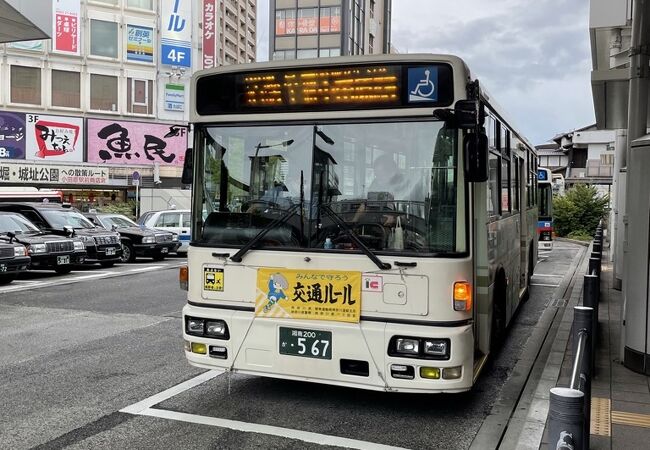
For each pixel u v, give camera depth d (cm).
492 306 646
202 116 553
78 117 4009
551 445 292
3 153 3797
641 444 446
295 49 5234
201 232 551
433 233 482
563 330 858
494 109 655
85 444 461
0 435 480
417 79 489
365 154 502
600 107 1197
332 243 502
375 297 485
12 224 1620
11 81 3866
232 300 531
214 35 4403
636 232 630
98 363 704
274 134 530
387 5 6594
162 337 844
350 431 491
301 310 505
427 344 470
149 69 4262
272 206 524
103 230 1880
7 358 728
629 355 645
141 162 4197
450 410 546
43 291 1309
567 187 3897
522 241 1016
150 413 532
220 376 648
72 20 4025
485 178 470
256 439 471
